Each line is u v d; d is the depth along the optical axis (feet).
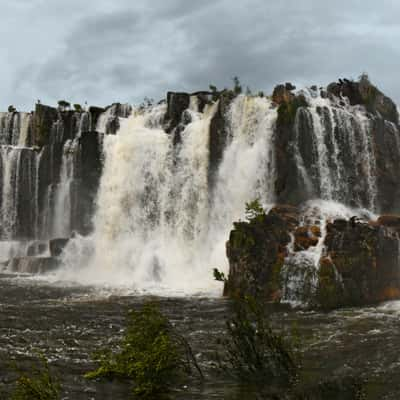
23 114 180.65
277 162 116.06
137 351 46.29
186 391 42.27
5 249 154.40
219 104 130.82
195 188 129.59
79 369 48.06
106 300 85.40
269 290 84.53
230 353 48.47
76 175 151.64
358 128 116.78
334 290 79.15
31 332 61.77
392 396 39.88
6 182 165.27
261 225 90.17
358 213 107.24
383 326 63.36
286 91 127.75
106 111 165.99
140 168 138.21
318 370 46.21
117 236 136.15
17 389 41.47
